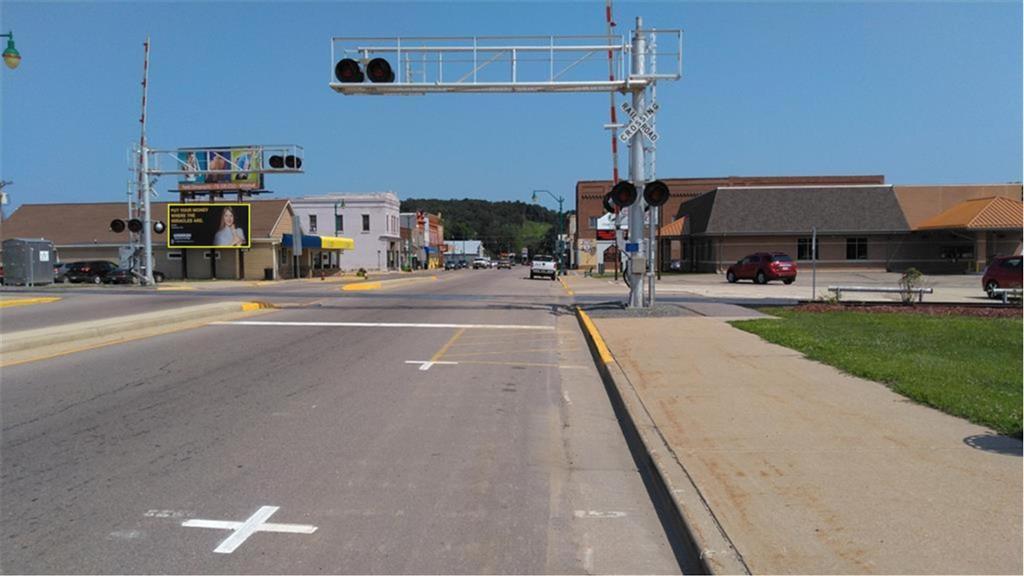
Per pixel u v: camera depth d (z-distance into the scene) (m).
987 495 5.09
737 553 4.24
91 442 7.18
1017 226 44.94
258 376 10.77
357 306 23.16
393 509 5.45
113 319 17.20
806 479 5.50
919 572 3.97
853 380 9.45
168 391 9.62
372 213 79.00
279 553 4.67
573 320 19.20
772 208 51.56
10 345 12.77
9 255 36.00
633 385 9.23
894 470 5.68
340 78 18.89
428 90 19.31
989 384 8.78
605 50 18.97
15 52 23.52
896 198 51.19
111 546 4.77
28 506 5.46
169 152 36.72
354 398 9.31
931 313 19.02
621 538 4.96
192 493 5.75
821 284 38.38
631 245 19.45
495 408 8.85
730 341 13.20
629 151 19.31
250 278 51.50
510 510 5.45
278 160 36.00
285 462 6.58
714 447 6.42
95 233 52.88
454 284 41.47
